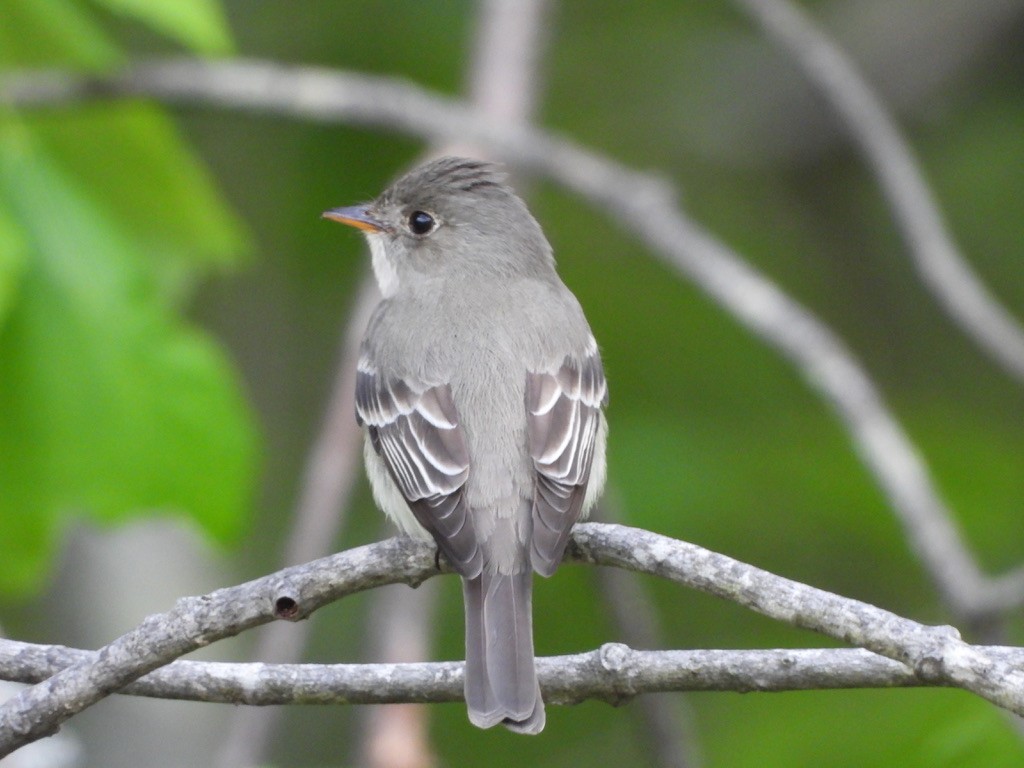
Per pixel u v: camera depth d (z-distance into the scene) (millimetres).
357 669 7059
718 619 13258
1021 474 13484
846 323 15375
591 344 9547
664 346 14047
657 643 11891
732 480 13211
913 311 15445
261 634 11180
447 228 10250
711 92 15578
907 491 10023
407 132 11727
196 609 6871
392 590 10750
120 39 13953
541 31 12977
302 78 11688
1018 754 9609
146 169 10555
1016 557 12922
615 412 13602
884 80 15562
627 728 13234
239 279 14531
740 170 15633
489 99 12359
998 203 14945
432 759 10836
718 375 13945
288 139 14492
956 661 6191
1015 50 15461
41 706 6754
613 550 7117
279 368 14570
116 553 12219
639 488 13086
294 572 7051
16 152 10062
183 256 10750
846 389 10422
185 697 6992
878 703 10750
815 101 15445
